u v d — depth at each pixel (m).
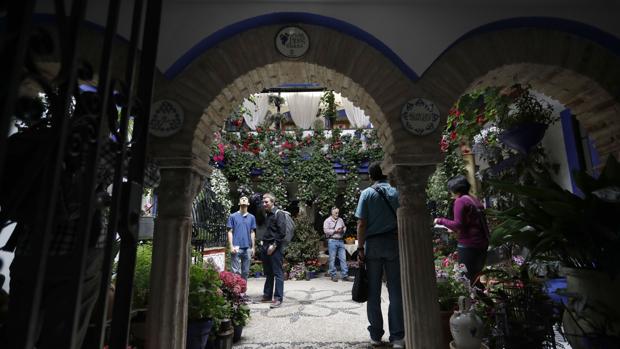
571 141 4.82
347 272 8.57
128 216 1.21
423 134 2.88
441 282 3.40
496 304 2.70
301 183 10.04
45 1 2.74
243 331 4.12
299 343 3.70
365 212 3.62
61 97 0.93
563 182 5.02
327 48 3.02
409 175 2.92
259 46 3.00
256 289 7.09
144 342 2.91
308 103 8.27
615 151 3.29
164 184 2.83
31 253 0.87
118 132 1.16
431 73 3.00
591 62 3.12
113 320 1.19
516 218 2.57
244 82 3.17
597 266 2.24
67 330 0.94
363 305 5.42
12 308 1.24
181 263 2.76
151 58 1.39
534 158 4.85
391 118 2.94
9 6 0.83
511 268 3.64
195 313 3.03
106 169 1.51
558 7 3.02
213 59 2.97
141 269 3.18
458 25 3.00
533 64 3.09
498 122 4.01
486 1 2.97
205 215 6.69
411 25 3.00
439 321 2.77
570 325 2.35
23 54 0.82
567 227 2.27
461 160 6.05
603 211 2.17
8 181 1.20
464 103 3.95
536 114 3.58
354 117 9.66
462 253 3.84
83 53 2.85
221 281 3.48
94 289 1.54
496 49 3.07
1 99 0.78
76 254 0.99
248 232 6.72
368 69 3.00
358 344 3.64
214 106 3.03
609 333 2.12
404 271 2.87
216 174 7.38
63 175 1.37
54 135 0.92
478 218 3.83
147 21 1.41
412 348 2.76
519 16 3.00
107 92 1.08
